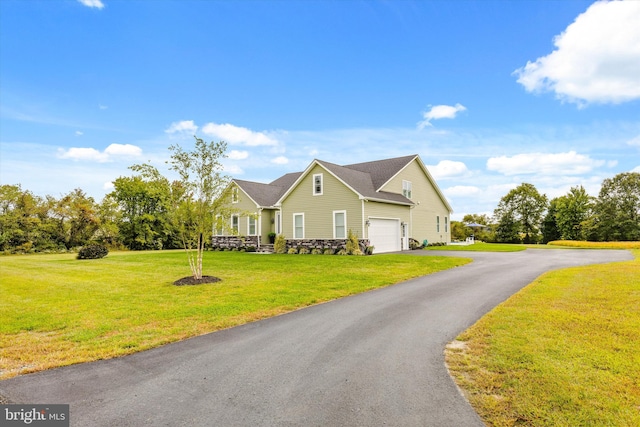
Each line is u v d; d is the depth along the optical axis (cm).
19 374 421
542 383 362
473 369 410
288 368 427
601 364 403
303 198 2219
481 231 5094
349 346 502
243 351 489
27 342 535
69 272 1359
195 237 1101
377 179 2352
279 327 602
